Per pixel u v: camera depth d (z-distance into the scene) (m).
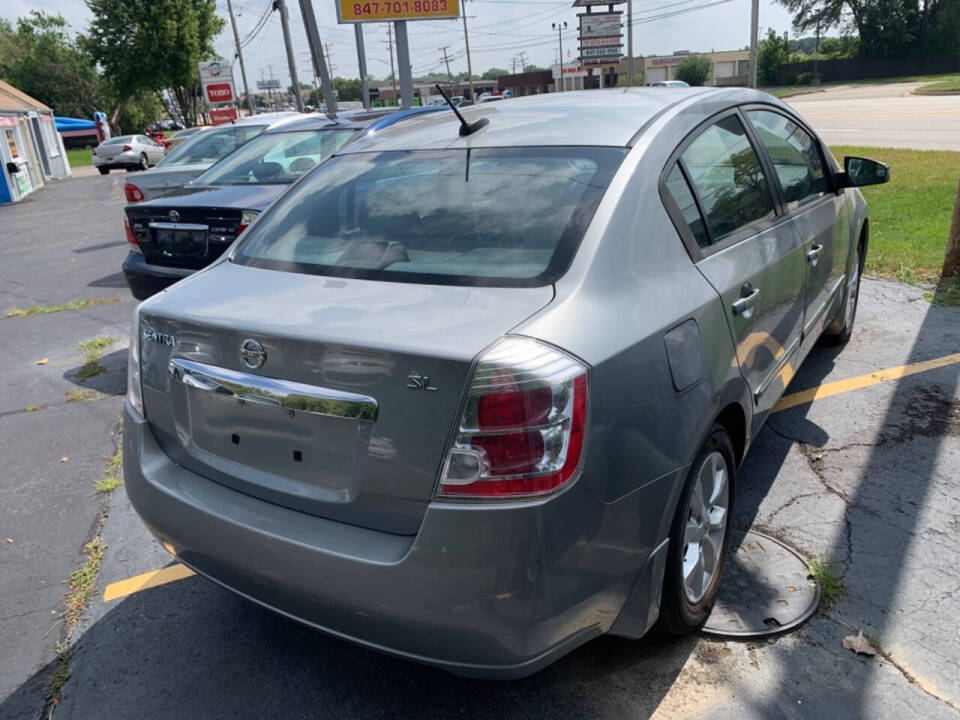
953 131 19.06
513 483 1.88
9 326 7.57
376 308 2.18
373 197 2.86
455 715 2.43
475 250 2.41
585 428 1.95
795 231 3.47
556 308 2.08
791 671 2.49
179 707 2.54
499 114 3.25
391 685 2.58
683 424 2.27
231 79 27.42
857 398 4.39
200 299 2.48
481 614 1.91
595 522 2.00
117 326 7.34
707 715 2.35
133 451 2.61
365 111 8.15
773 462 3.79
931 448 3.80
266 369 2.18
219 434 2.36
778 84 74.00
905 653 2.54
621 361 2.08
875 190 10.68
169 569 3.33
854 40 72.19
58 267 10.80
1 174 22.02
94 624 2.98
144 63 46.94
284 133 7.37
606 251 2.29
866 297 6.17
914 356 4.91
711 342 2.48
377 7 14.75
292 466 2.20
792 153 3.85
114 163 33.62
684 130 2.86
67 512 3.85
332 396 2.05
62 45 70.56
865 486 3.52
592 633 2.13
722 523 2.74
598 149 2.66
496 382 1.87
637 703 2.41
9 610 3.09
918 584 2.86
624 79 69.94
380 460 2.00
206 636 2.88
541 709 2.42
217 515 2.30
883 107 30.80
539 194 2.54
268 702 2.54
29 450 4.60
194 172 9.24
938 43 63.78
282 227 2.94
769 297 3.04
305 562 2.10
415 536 1.97
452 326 2.02
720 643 2.63
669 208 2.58
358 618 2.06
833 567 2.97
